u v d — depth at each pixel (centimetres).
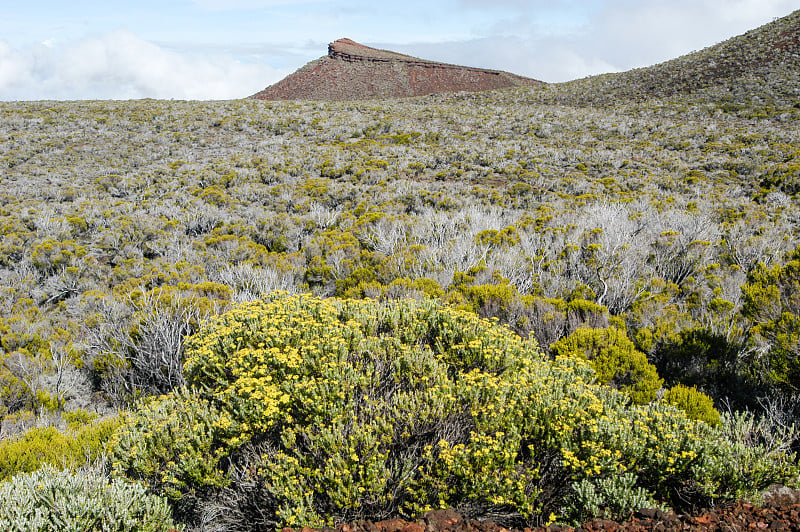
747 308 628
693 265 1015
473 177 2252
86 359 763
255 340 499
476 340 470
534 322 714
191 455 360
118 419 494
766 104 3591
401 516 339
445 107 4512
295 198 1897
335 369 403
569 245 1063
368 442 338
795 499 344
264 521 358
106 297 921
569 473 354
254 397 374
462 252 1055
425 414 361
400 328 536
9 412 643
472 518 331
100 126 3303
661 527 300
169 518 328
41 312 1026
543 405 375
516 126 3338
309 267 1144
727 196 1822
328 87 10281
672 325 669
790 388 488
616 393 449
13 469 420
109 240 1473
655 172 2241
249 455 388
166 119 3581
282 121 3572
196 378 496
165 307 750
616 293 872
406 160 2480
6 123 3216
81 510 299
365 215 1516
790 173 1888
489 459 321
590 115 3750
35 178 2225
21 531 283
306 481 343
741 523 306
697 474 338
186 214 1666
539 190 1991
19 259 1353
